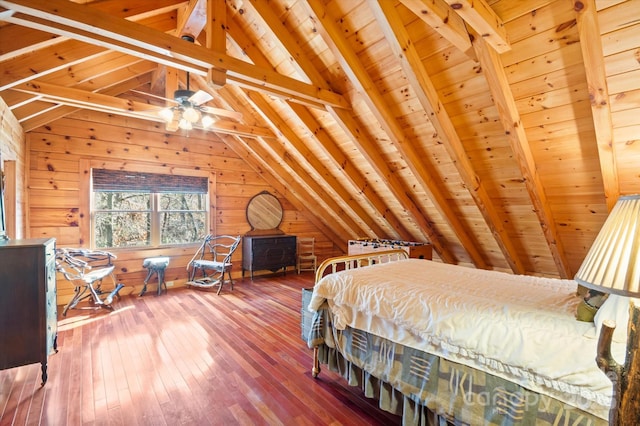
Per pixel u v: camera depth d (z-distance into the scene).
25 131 3.76
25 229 3.82
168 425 1.89
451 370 1.56
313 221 6.66
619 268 0.91
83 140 4.32
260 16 2.64
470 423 1.46
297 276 6.05
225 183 5.66
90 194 4.38
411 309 1.76
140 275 4.83
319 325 2.33
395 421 1.97
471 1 1.67
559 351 1.26
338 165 3.96
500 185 3.07
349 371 2.16
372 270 2.42
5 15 1.74
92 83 3.61
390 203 4.42
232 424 1.91
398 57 2.27
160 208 5.07
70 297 4.29
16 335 2.22
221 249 5.64
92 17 1.89
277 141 4.69
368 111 3.07
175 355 2.78
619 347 1.14
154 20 3.13
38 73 2.56
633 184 2.33
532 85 2.14
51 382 2.34
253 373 2.50
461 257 4.71
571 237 3.26
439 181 3.44
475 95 2.40
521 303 1.63
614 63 1.79
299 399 2.18
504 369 1.38
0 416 1.96
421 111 2.75
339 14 2.40
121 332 3.28
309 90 2.84
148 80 4.70
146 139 4.82
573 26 1.77
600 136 2.08
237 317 3.76
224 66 2.41
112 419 1.94
